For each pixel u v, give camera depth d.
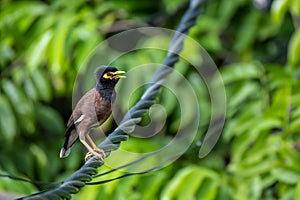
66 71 11.77
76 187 6.59
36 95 12.05
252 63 11.87
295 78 11.30
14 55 12.31
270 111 10.99
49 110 12.85
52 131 12.91
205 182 10.27
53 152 12.77
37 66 11.84
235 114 12.00
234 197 10.71
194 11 8.05
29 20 12.02
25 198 6.61
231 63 13.05
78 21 11.84
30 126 12.16
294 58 11.09
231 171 11.27
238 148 11.01
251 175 10.85
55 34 11.25
